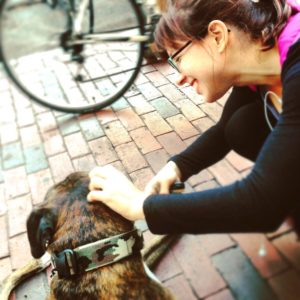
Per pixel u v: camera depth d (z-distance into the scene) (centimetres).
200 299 112
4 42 246
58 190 126
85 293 110
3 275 176
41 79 284
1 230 198
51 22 253
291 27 92
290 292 83
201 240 126
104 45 265
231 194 82
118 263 112
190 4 94
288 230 90
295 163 76
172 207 89
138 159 213
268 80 104
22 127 269
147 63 253
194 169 132
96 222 113
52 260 114
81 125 254
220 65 99
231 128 135
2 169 237
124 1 249
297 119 77
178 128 215
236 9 93
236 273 97
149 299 112
